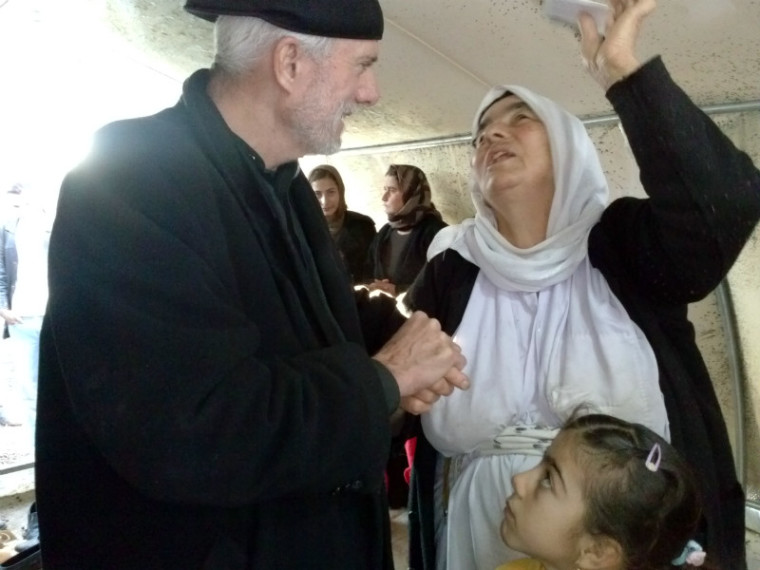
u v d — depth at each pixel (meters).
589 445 0.88
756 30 1.24
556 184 1.07
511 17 1.54
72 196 0.69
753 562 1.95
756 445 2.05
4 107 4.30
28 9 3.43
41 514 0.77
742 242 0.95
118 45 3.38
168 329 0.63
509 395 1.09
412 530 1.31
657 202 0.95
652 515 0.83
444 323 1.20
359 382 0.73
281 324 0.79
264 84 0.80
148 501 0.74
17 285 3.49
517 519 0.92
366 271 3.09
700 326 1.98
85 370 0.63
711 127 0.94
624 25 0.95
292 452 0.67
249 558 0.76
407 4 1.70
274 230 0.83
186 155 0.75
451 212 3.19
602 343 1.04
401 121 2.66
